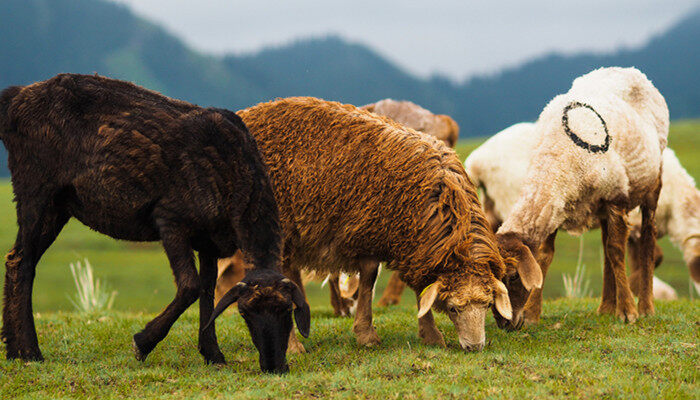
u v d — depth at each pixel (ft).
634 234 49.57
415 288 27.71
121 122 24.94
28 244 25.89
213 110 26.05
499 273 26.63
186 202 24.36
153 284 84.43
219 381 23.40
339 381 22.31
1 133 26.03
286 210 29.01
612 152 31.83
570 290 53.98
